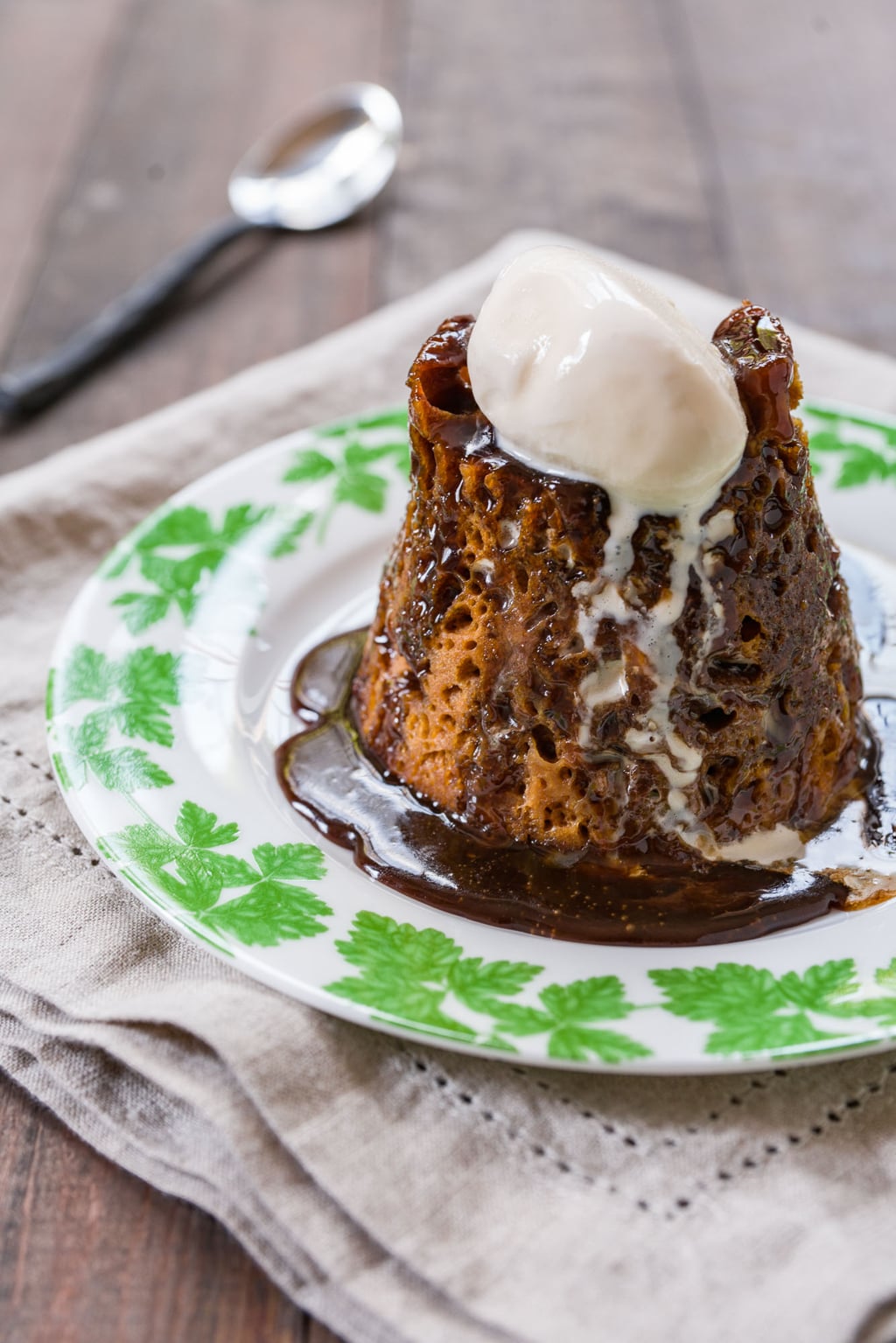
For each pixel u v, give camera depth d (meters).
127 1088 0.32
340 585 0.40
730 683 0.35
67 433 0.48
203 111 0.62
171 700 0.37
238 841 0.34
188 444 0.45
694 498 0.33
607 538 0.34
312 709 0.38
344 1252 0.30
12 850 0.35
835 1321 0.28
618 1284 0.29
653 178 0.58
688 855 0.35
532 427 0.33
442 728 0.36
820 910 0.34
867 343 0.51
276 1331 0.30
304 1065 0.31
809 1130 0.31
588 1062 0.30
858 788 0.36
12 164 0.58
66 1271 0.30
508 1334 0.29
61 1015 0.32
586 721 0.35
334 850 0.35
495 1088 0.31
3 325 0.52
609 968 0.32
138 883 0.33
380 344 0.48
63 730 0.36
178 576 0.39
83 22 0.68
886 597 0.40
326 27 0.68
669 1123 0.31
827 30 0.68
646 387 0.32
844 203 0.57
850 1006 0.31
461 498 0.35
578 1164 0.30
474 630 0.35
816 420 0.42
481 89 0.64
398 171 0.58
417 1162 0.30
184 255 0.54
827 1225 0.30
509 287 0.34
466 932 0.33
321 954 0.32
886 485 0.41
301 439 0.42
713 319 0.48
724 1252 0.29
